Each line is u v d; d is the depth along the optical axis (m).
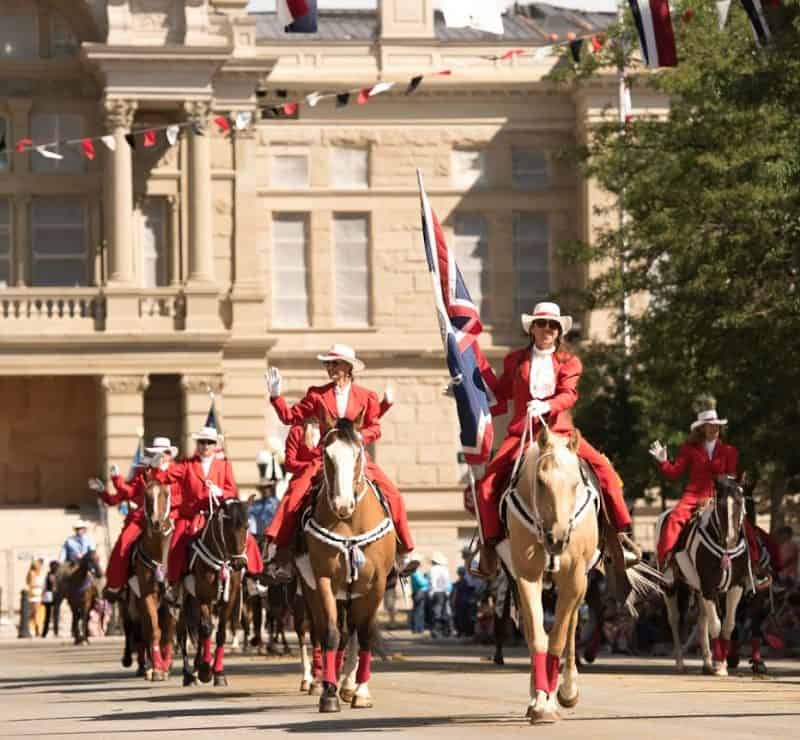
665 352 97.75
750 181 92.25
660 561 69.12
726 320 89.62
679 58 104.31
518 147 174.50
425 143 173.12
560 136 174.25
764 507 138.38
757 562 68.00
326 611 48.31
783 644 83.88
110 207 153.25
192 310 153.88
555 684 44.44
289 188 170.62
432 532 169.50
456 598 122.38
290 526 50.53
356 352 170.00
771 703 50.97
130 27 153.50
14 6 161.50
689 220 97.06
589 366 129.75
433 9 173.38
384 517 49.22
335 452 47.94
